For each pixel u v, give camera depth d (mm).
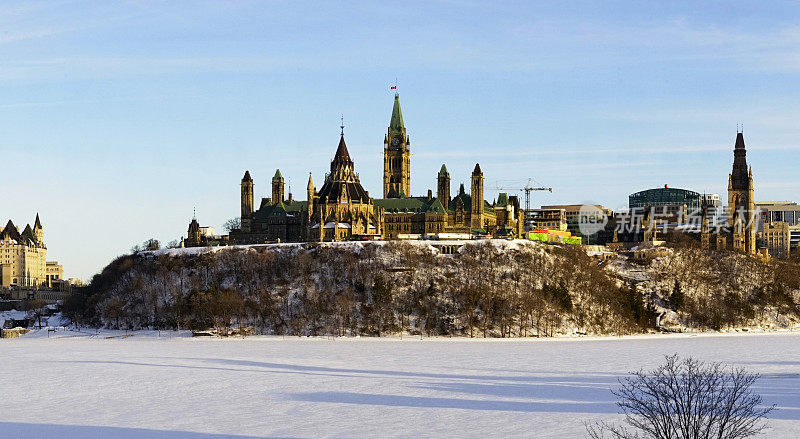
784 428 181125
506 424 194125
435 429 190750
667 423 150625
